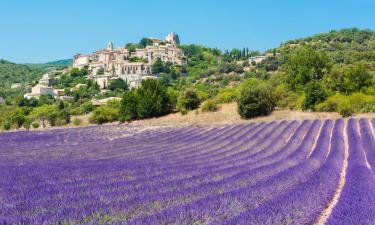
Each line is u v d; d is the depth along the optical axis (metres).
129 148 32.06
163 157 25.06
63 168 20.05
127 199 11.82
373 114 48.66
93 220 9.45
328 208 12.89
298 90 65.44
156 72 162.75
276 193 13.14
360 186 13.09
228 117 57.22
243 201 11.52
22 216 9.76
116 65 167.25
